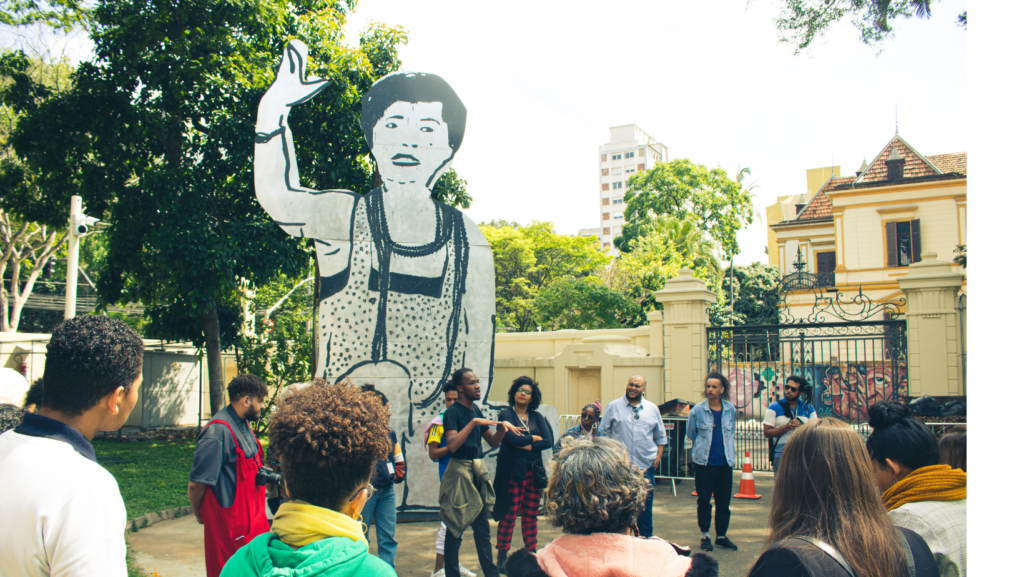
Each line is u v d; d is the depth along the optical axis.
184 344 19.45
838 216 27.48
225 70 12.70
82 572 1.73
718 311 24.14
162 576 5.71
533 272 38.25
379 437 1.86
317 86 8.55
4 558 1.74
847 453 1.93
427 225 8.55
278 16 12.95
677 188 38.53
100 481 1.86
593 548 1.93
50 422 1.94
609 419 6.46
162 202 12.15
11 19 12.28
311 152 13.98
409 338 8.33
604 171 120.12
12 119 16.56
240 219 14.10
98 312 13.86
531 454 5.48
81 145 12.87
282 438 1.79
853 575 1.73
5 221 21.39
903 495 2.42
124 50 12.59
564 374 12.90
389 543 4.97
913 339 10.71
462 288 8.56
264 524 4.23
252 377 4.30
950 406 9.26
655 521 7.69
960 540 2.19
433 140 8.66
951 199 25.69
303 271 14.98
